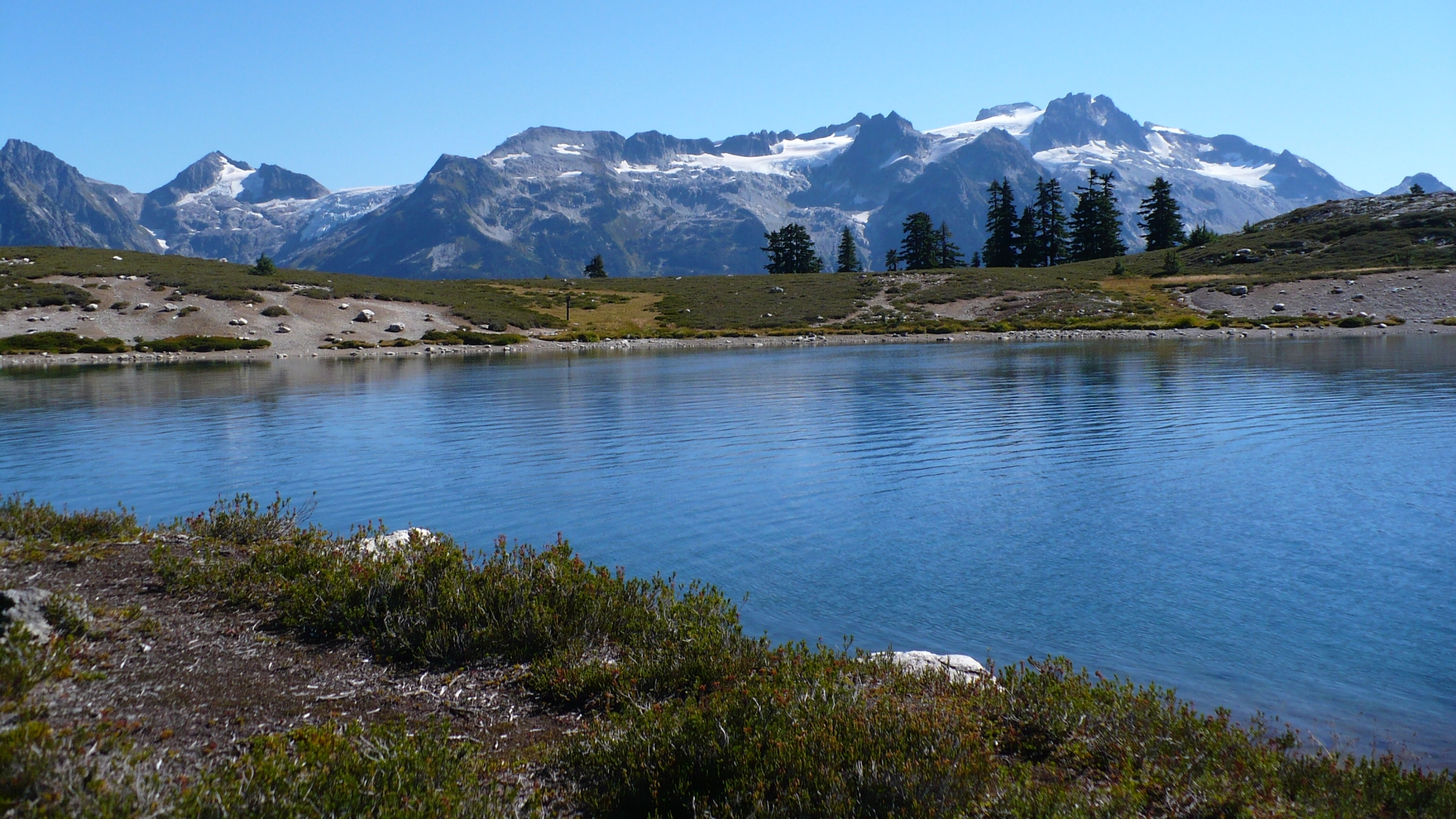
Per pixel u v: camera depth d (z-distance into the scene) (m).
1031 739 6.80
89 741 5.88
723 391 40.16
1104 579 12.84
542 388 43.22
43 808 4.64
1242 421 27.72
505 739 6.88
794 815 5.34
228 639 8.72
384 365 62.72
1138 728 6.89
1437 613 11.22
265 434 28.69
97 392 43.12
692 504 18.19
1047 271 122.25
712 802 5.50
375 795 5.20
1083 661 9.83
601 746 6.25
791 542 15.20
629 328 96.81
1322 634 10.55
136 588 10.08
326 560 10.84
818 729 5.98
